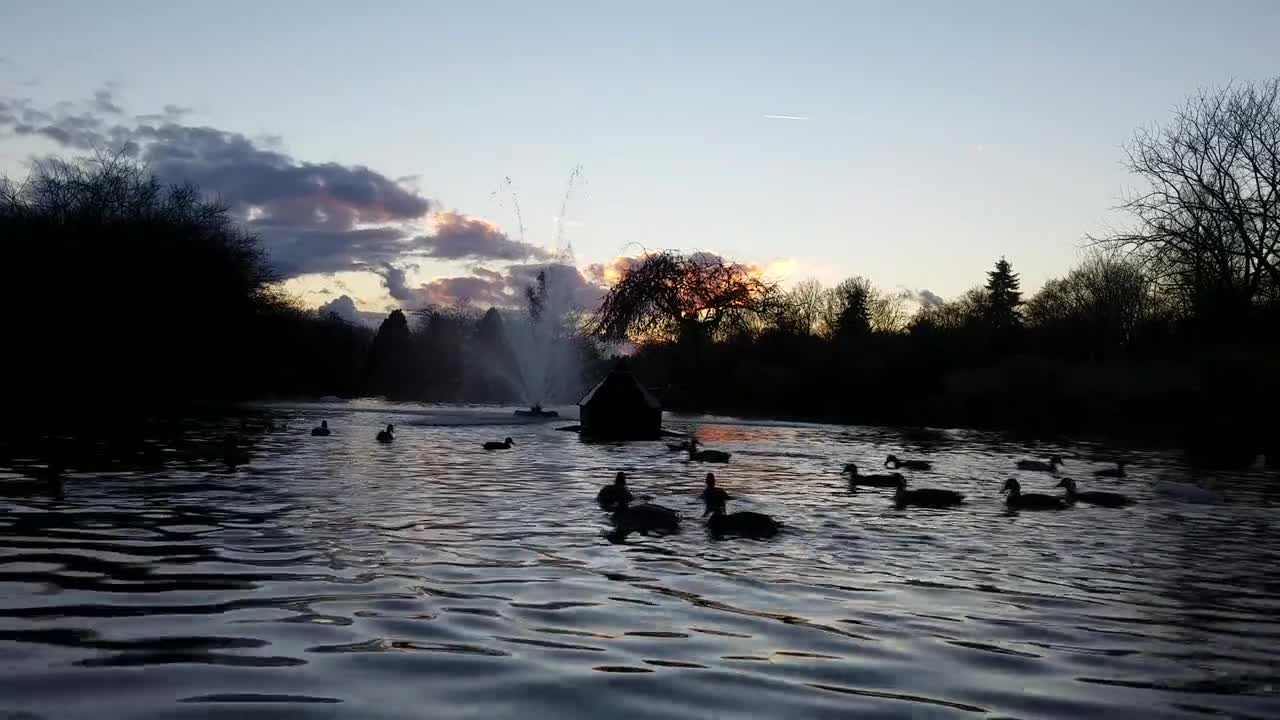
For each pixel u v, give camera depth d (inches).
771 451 1321.4
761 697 267.0
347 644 308.5
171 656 290.4
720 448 1352.1
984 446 1544.0
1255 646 341.1
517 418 1980.8
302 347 3356.3
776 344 2938.0
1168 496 859.4
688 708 255.8
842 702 264.8
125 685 261.7
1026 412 2218.3
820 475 978.1
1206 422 1863.9
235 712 242.4
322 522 575.2
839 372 2605.8
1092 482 989.2
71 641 305.0
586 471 967.0
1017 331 2940.5
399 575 422.0
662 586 416.5
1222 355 1915.6
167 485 749.3
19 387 2090.3
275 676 272.8
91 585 388.5
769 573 454.9
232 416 1903.3
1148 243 2028.8
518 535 546.6
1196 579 472.1
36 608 348.5
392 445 1266.0
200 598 368.5
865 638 337.4
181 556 455.2
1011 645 334.3
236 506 636.7
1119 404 2090.3
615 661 298.2
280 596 374.9
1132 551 558.3
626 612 365.1
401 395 3321.9
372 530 549.3
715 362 2824.8
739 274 2876.5
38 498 657.6
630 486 841.5
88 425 1497.3
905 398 2527.1
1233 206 1961.1
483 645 312.2
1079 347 2861.7
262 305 2787.9
